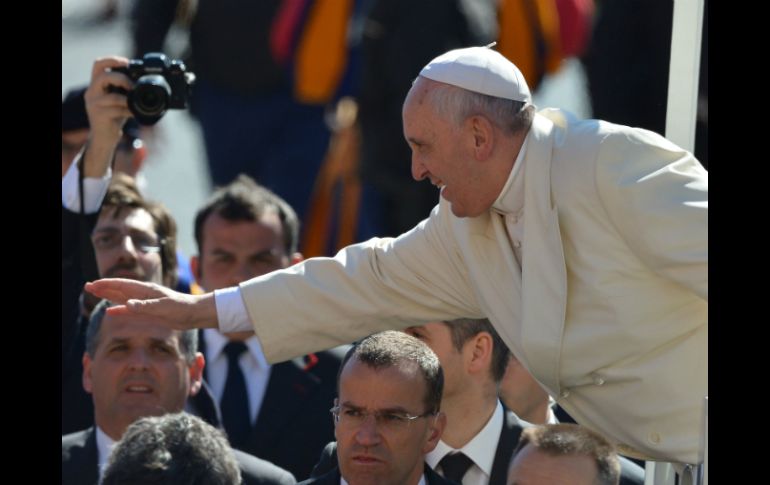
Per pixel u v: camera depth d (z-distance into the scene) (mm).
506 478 19641
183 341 21281
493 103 17547
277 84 32281
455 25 31062
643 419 17688
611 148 17391
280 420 22469
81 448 21047
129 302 19141
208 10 32406
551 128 17781
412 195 31312
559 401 18344
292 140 32188
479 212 17969
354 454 17641
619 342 17516
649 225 17125
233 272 23875
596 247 17469
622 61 32375
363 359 17812
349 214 31547
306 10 31969
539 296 17672
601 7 32375
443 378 18094
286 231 24188
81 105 22672
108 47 39906
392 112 31250
